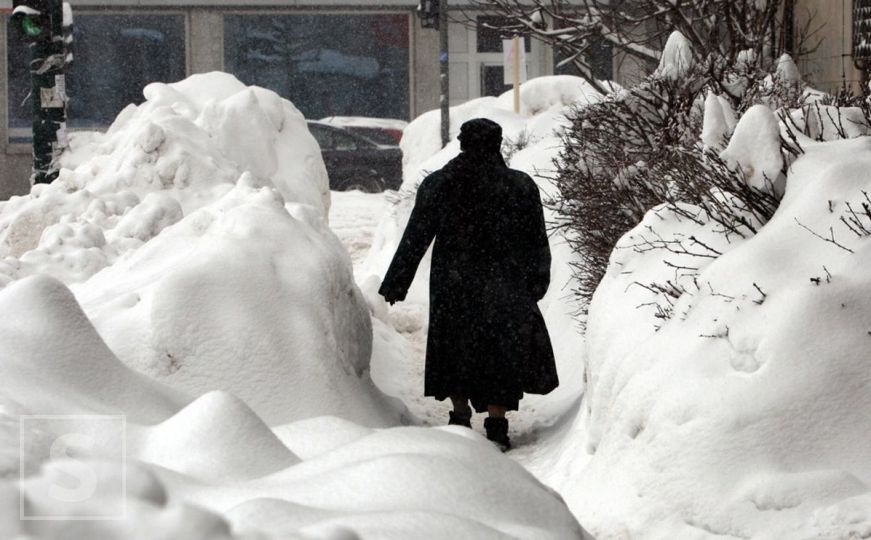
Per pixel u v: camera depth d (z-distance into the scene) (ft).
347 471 18.61
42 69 112.88
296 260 49.44
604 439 39.06
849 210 38.22
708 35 85.10
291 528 15.80
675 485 34.12
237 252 47.91
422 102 252.01
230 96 107.86
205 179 86.84
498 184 57.36
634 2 92.27
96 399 30.55
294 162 104.32
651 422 36.11
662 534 33.45
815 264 37.47
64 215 83.05
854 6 93.66
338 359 48.19
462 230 57.36
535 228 57.62
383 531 15.94
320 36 250.78
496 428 55.93
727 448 33.88
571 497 38.70
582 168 66.95
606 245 61.77
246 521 15.93
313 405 45.14
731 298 37.70
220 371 45.03
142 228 75.25
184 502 13.69
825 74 99.09
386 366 70.44
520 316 56.39
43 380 29.50
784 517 31.81
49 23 112.16
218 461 20.62
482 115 122.42
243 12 248.73
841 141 42.88
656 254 44.65
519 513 18.53
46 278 32.45
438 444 19.88
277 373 45.37
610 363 41.50
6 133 246.47
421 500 17.85
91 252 69.36
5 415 21.24
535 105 152.97
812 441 33.60
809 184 40.22
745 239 42.14
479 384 56.08
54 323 31.58
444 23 167.32
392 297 56.95
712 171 44.37
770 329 35.76
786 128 43.83
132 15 247.50
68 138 114.93
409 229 57.00
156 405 32.12
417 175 107.34
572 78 154.30
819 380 34.45
